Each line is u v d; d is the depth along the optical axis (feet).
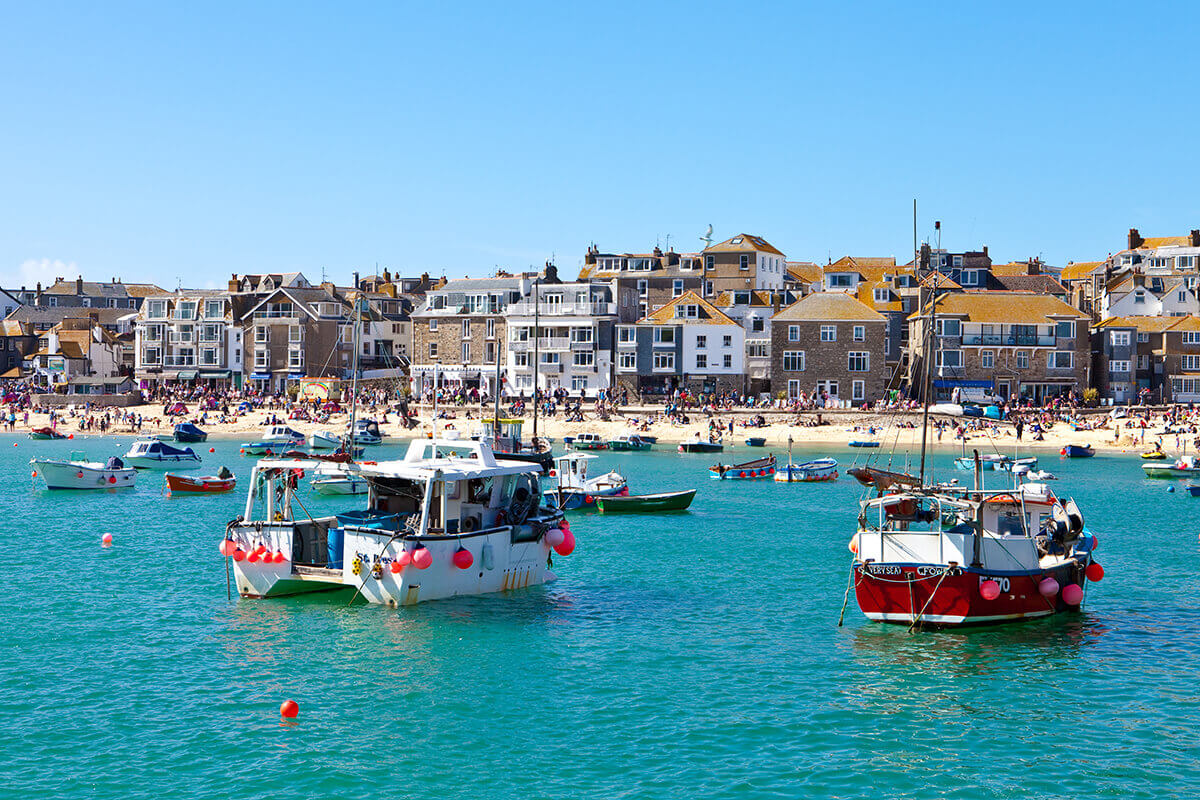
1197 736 84.38
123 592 127.34
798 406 393.09
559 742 82.28
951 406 379.35
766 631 112.88
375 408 424.87
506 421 269.03
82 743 81.00
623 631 112.37
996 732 84.84
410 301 572.92
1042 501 119.14
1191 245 553.64
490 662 100.78
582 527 185.26
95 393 488.02
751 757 79.71
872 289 448.24
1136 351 440.45
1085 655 104.63
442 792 73.72
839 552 160.04
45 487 240.12
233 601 121.70
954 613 110.11
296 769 76.89
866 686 95.20
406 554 111.96
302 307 497.87
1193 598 129.59
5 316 631.15
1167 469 279.49
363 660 100.63
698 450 338.54
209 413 424.87
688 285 499.51
